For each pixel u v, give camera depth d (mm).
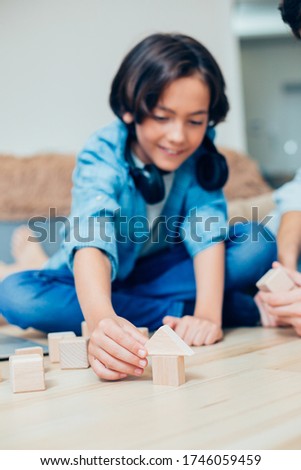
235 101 2838
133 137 1227
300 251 1351
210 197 1298
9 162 2107
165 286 1297
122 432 580
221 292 1175
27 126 2504
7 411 678
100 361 812
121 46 2613
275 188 2801
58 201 2051
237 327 1319
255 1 3283
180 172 1287
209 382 770
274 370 820
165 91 1083
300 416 598
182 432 570
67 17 2545
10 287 1226
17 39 2480
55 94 2541
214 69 1143
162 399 696
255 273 1274
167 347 762
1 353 1061
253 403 656
